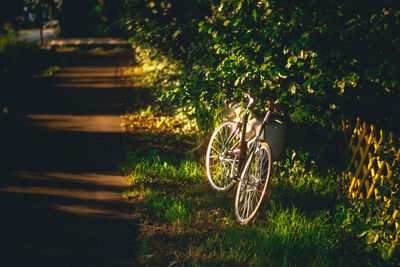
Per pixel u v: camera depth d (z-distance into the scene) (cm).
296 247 375
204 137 641
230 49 483
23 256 352
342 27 397
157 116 858
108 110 901
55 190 493
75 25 2375
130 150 647
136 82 1194
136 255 364
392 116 457
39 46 1920
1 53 1533
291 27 402
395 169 367
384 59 359
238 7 442
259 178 436
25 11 2098
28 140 683
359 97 477
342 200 472
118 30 1645
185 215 436
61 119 820
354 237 397
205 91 554
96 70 1423
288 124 518
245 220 417
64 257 354
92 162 593
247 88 526
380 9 388
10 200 459
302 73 455
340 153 525
